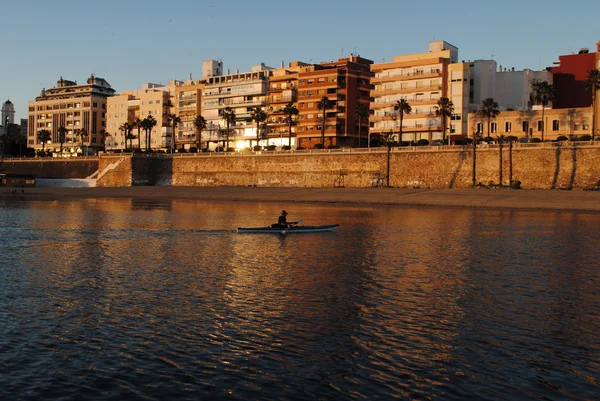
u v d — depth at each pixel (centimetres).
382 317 2308
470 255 3888
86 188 13250
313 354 1888
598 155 8744
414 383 1672
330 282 2991
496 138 10681
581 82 12494
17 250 4138
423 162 10444
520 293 2738
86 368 1766
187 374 1725
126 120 19438
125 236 4972
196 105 17850
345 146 14712
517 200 8269
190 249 4203
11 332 2091
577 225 5759
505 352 1917
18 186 14925
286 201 9975
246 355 1878
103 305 2486
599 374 1747
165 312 2373
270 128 16188
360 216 6950
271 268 3409
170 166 13862
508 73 12825
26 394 1588
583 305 2516
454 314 2358
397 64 13300
